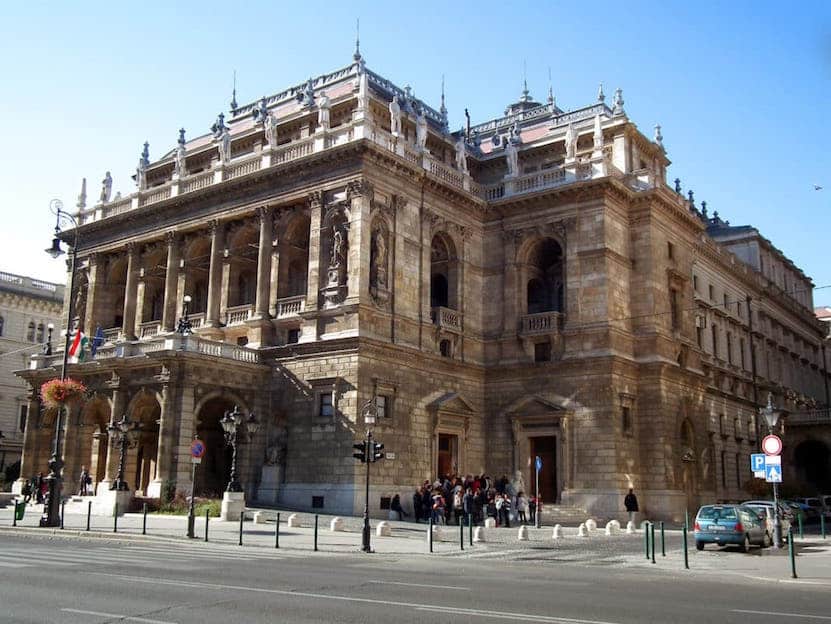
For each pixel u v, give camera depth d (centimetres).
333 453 4991
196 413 4997
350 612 1539
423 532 4128
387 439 5100
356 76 6638
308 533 3853
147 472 5616
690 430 6047
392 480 5094
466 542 3666
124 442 4816
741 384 8225
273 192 5719
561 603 1727
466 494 4675
